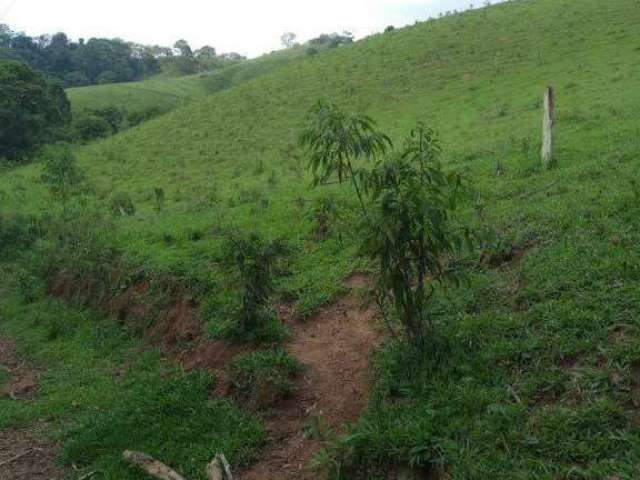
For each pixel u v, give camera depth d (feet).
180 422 21.85
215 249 36.17
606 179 29.22
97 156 104.47
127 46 346.33
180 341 29.04
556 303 19.16
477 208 29.37
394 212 16.31
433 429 15.88
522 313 19.47
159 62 344.90
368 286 27.17
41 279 46.16
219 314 28.60
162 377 26.48
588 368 15.99
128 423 22.41
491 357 17.75
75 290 41.27
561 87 67.31
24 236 59.26
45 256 48.24
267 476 18.42
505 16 123.85
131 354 30.60
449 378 17.72
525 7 127.44
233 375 23.29
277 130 95.45
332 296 27.55
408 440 15.75
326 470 16.89
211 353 26.13
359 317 25.27
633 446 13.38
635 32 85.71
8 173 105.40
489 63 96.02
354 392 20.48
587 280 19.69
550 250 22.81
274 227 39.01
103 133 147.54
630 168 29.84
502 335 18.74
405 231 16.49
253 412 21.45
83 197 72.49
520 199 30.76
